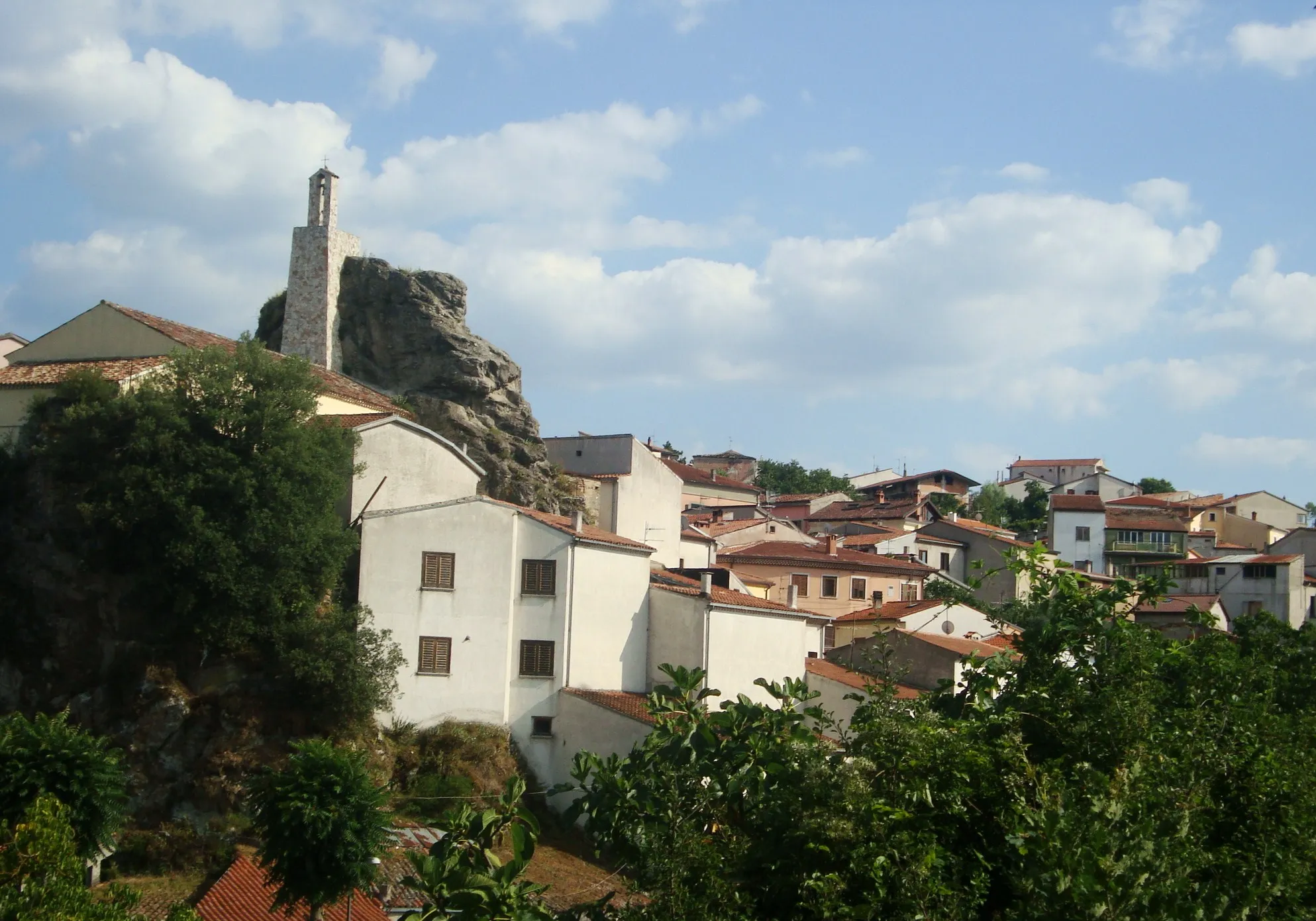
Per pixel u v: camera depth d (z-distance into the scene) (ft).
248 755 144.56
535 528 171.83
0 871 80.94
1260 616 167.73
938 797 65.16
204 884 133.90
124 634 151.23
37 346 188.96
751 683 180.75
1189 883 60.08
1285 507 434.71
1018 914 58.75
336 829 116.47
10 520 158.81
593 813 72.23
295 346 237.86
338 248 243.60
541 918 64.08
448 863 65.62
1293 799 72.13
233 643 148.77
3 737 115.03
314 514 152.76
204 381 153.48
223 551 144.87
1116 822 61.11
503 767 161.38
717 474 483.51
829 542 268.62
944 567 309.83
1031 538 376.68
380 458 172.04
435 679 162.91
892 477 524.11
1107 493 463.01
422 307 237.45
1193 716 77.41
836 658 203.31
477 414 232.53
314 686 149.69
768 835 66.49
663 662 179.01
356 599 161.27
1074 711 76.13
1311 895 67.92
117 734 144.87
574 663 170.71
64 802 112.37
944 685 83.66
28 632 154.61
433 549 165.17
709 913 61.31
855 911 58.80
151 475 146.72
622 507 244.63
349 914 120.78
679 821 67.62
